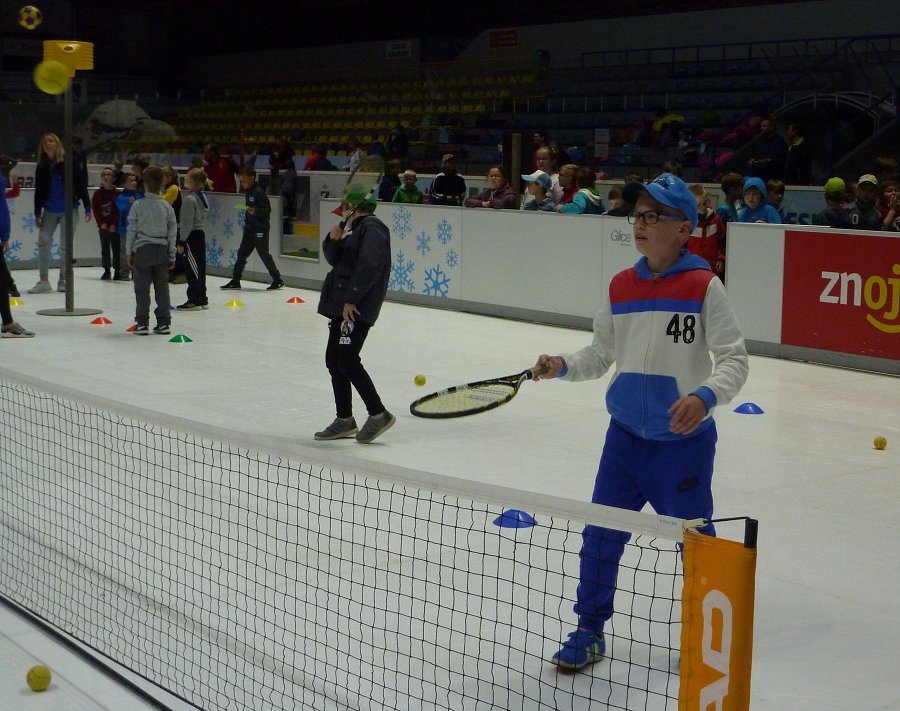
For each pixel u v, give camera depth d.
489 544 5.36
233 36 37.94
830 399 9.40
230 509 5.95
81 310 14.21
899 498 6.53
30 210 19.34
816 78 23.23
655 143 23.53
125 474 6.64
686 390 3.98
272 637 4.33
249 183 16.70
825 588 5.07
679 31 26.72
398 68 32.34
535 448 7.65
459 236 14.61
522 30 30.11
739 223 11.58
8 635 4.42
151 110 33.06
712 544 2.59
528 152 18.36
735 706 2.56
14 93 32.06
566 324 13.38
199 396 9.23
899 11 22.67
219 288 17.17
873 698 3.93
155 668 4.07
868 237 10.50
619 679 3.99
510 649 4.12
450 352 11.61
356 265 7.43
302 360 11.05
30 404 8.52
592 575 4.04
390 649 4.20
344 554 5.22
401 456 7.39
